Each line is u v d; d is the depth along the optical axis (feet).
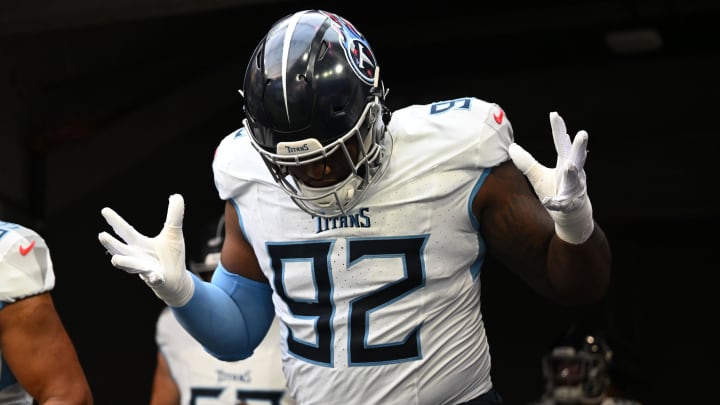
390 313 21.22
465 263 21.63
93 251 74.95
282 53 20.16
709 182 68.64
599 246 21.08
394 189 21.08
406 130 21.31
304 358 21.97
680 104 68.85
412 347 21.24
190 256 74.84
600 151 70.49
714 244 70.33
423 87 72.84
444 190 21.06
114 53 71.51
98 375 74.64
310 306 21.84
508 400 72.43
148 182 75.61
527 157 20.38
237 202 22.79
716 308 70.23
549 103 70.79
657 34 65.87
